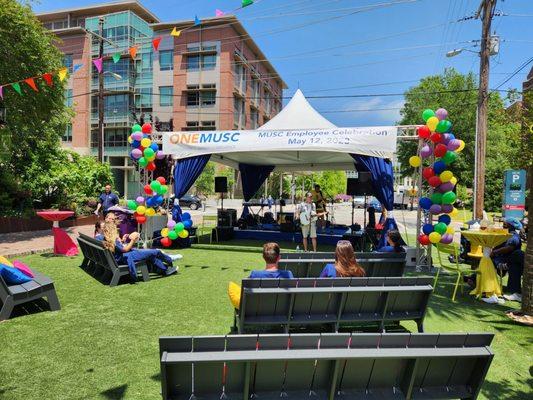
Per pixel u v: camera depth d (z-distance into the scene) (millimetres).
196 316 4879
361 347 2174
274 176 33781
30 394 2990
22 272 5066
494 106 29938
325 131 9758
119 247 6453
